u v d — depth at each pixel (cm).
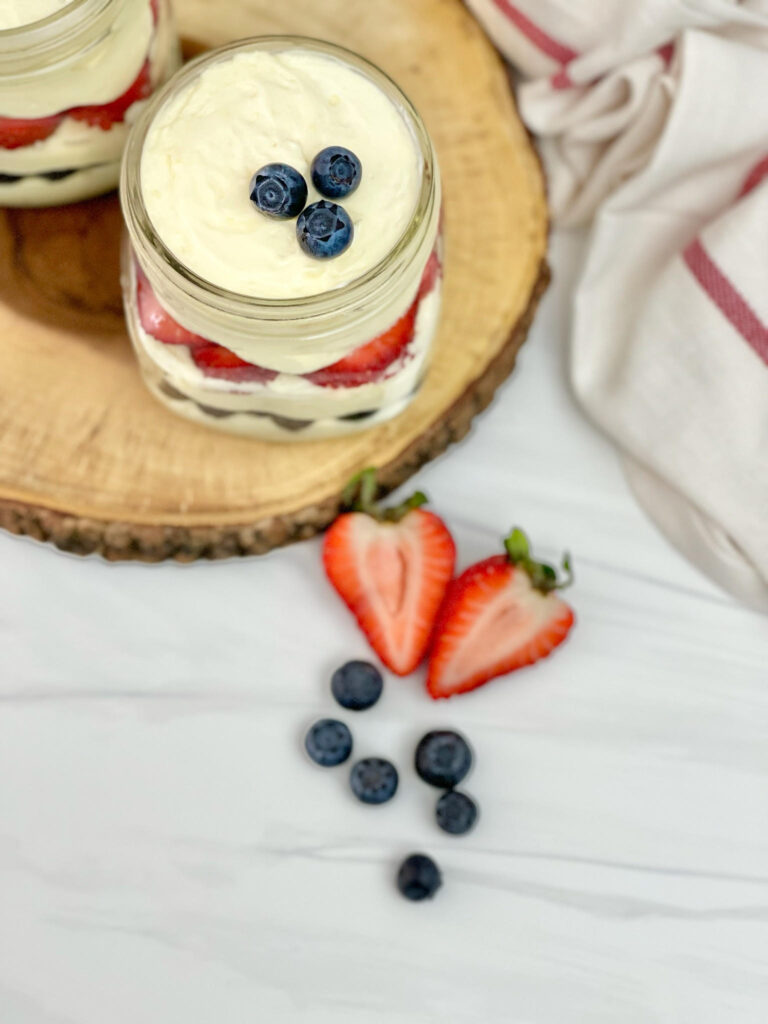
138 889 38
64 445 36
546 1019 38
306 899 38
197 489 37
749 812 40
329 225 28
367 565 38
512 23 40
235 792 39
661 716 40
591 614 41
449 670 38
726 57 38
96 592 40
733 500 39
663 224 40
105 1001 37
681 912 39
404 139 31
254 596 40
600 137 41
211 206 30
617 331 41
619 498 42
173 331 32
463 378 38
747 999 38
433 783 38
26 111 33
